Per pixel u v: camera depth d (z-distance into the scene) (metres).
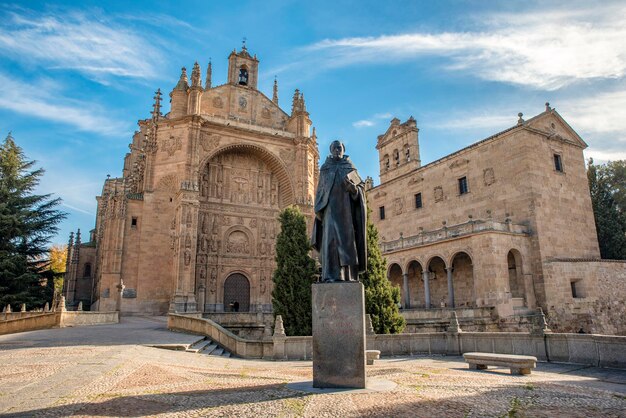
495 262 37.38
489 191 45.34
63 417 7.24
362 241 10.66
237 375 12.25
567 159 45.78
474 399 8.25
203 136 54.44
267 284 56.31
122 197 51.84
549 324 37.75
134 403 8.26
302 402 7.93
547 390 9.39
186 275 47.59
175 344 21.67
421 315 34.50
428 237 44.31
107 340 23.30
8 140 60.12
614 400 8.40
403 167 62.25
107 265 49.50
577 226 43.84
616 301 40.59
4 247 54.03
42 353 17.22
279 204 60.50
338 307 9.66
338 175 10.92
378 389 9.16
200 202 54.66
